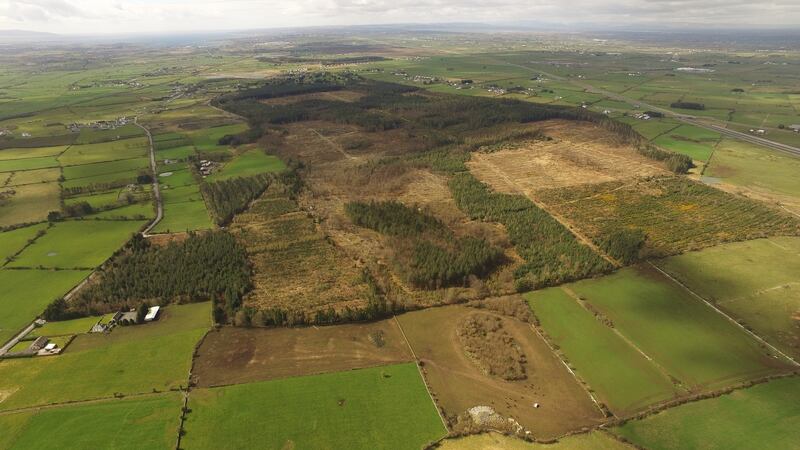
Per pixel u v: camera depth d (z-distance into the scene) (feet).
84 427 204.33
